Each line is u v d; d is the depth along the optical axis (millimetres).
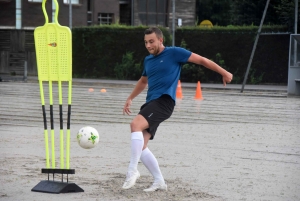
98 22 86375
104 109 34625
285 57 60750
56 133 24141
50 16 79750
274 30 61812
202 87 55531
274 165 17547
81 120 29156
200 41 64000
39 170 16078
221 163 17734
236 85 60188
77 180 14742
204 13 113562
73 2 81500
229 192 13695
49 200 12516
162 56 13469
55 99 40969
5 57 75812
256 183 14820
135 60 67688
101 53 68875
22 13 77562
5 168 16359
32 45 74938
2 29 75812
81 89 52906
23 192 13312
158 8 90188
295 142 22516
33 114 31469
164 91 13391
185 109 35219
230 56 63031
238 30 62438
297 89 48000
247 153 19719
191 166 17125
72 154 18984
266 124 28453
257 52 61875
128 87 57406
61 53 12961
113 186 14000
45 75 13250
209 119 30281
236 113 33438
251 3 75750
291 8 61031
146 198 12789
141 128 13219
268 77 61594
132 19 88625
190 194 13305
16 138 22609
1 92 46781
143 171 16266
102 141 22062
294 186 14492
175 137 23453
